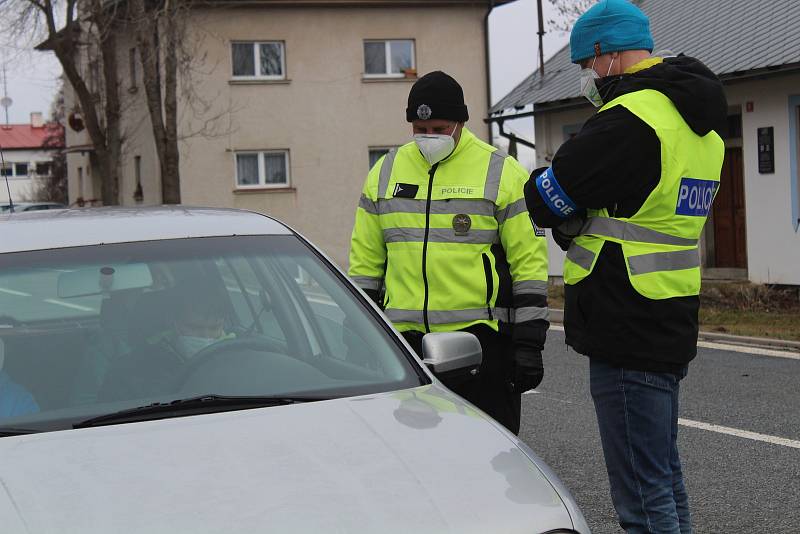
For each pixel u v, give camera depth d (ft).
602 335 11.11
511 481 8.73
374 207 15.08
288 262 12.32
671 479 11.38
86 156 118.83
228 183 86.02
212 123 85.51
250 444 9.12
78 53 92.02
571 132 63.57
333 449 9.03
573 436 23.00
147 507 8.05
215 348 11.12
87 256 11.74
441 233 14.37
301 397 10.50
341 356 11.32
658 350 10.98
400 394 10.61
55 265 11.60
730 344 37.24
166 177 77.66
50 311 11.14
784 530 16.46
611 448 11.35
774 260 51.83
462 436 9.50
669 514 11.18
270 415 9.87
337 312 11.85
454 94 14.24
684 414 25.00
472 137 14.74
